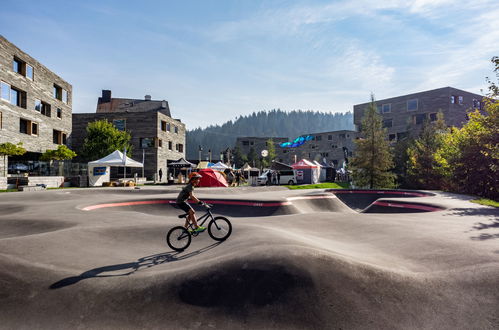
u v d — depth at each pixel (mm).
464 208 11281
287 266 4137
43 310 3705
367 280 3969
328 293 3703
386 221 8852
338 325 3268
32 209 10898
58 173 25484
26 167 24781
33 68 25141
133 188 21547
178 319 3496
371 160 27641
